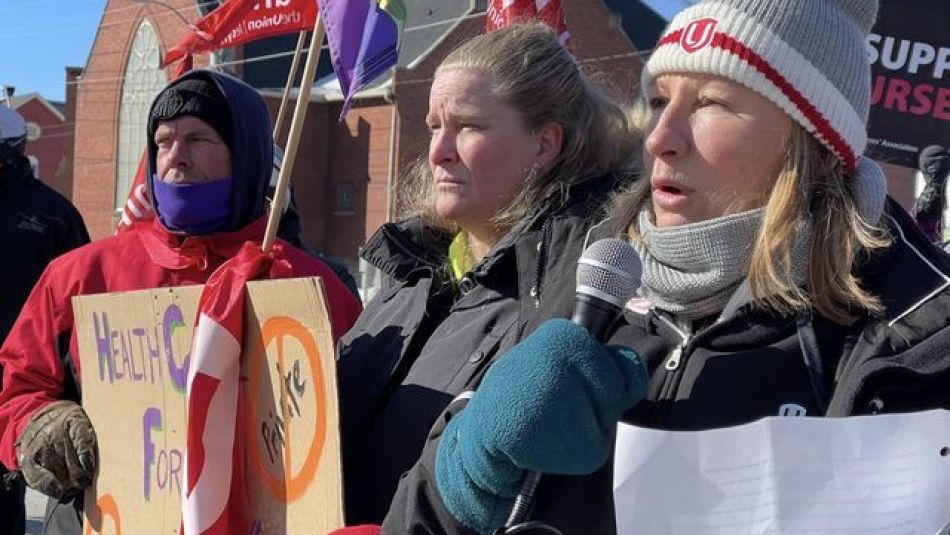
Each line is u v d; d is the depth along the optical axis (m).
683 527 1.08
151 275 2.55
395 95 24.31
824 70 1.24
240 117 2.54
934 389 1.15
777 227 1.21
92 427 2.22
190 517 1.77
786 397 1.21
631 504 1.10
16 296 4.16
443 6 26.28
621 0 29.34
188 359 1.92
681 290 1.28
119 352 2.13
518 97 1.76
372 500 1.67
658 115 1.34
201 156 2.51
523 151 1.78
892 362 1.14
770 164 1.26
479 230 1.83
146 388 2.04
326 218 26.86
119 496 2.12
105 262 2.59
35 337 2.53
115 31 30.97
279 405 1.72
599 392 1.14
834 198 1.25
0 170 4.20
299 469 1.66
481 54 1.81
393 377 1.78
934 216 5.31
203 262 2.55
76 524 2.49
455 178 1.79
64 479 2.25
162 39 29.09
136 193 3.50
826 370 1.21
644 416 1.27
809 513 1.06
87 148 32.34
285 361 1.70
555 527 1.25
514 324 1.58
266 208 2.86
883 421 1.06
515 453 1.14
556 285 1.50
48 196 4.34
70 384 2.53
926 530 1.04
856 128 1.26
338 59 1.98
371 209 25.44
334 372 1.59
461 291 1.78
